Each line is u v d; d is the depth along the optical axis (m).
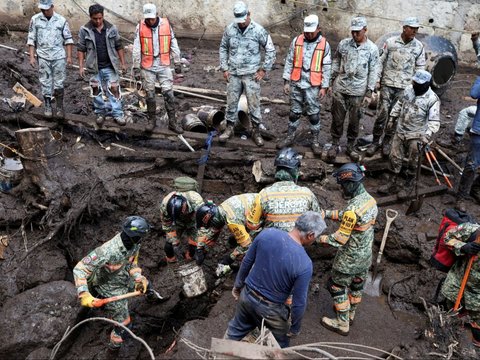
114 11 11.22
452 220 5.04
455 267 5.11
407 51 6.88
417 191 6.59
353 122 7.02
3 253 6.41
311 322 5.37
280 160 4.98
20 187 6.91
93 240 6.87
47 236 6.43
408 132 6.50
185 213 5.59
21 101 8.04
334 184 7.03
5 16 11.04
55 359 5.39
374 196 7.05
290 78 6.88
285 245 4.05
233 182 7.25
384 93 7.12
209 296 6.19
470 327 5.35
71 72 9.47
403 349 4.91
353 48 6.61
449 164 7.70
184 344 4.86
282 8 11.11
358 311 5.62
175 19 11.36
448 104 9.51
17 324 5.38
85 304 4.74
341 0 10.83
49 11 6.90
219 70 10.27
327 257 6.19
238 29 6.69
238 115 7.61
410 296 5.77
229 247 6.64
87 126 7.59
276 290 4.11
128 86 9.23
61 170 6.90
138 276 5.06
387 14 10.77
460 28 10.57
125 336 5.38
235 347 3.92
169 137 7.45
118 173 7.12
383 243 6.18
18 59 9.49
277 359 3.85
